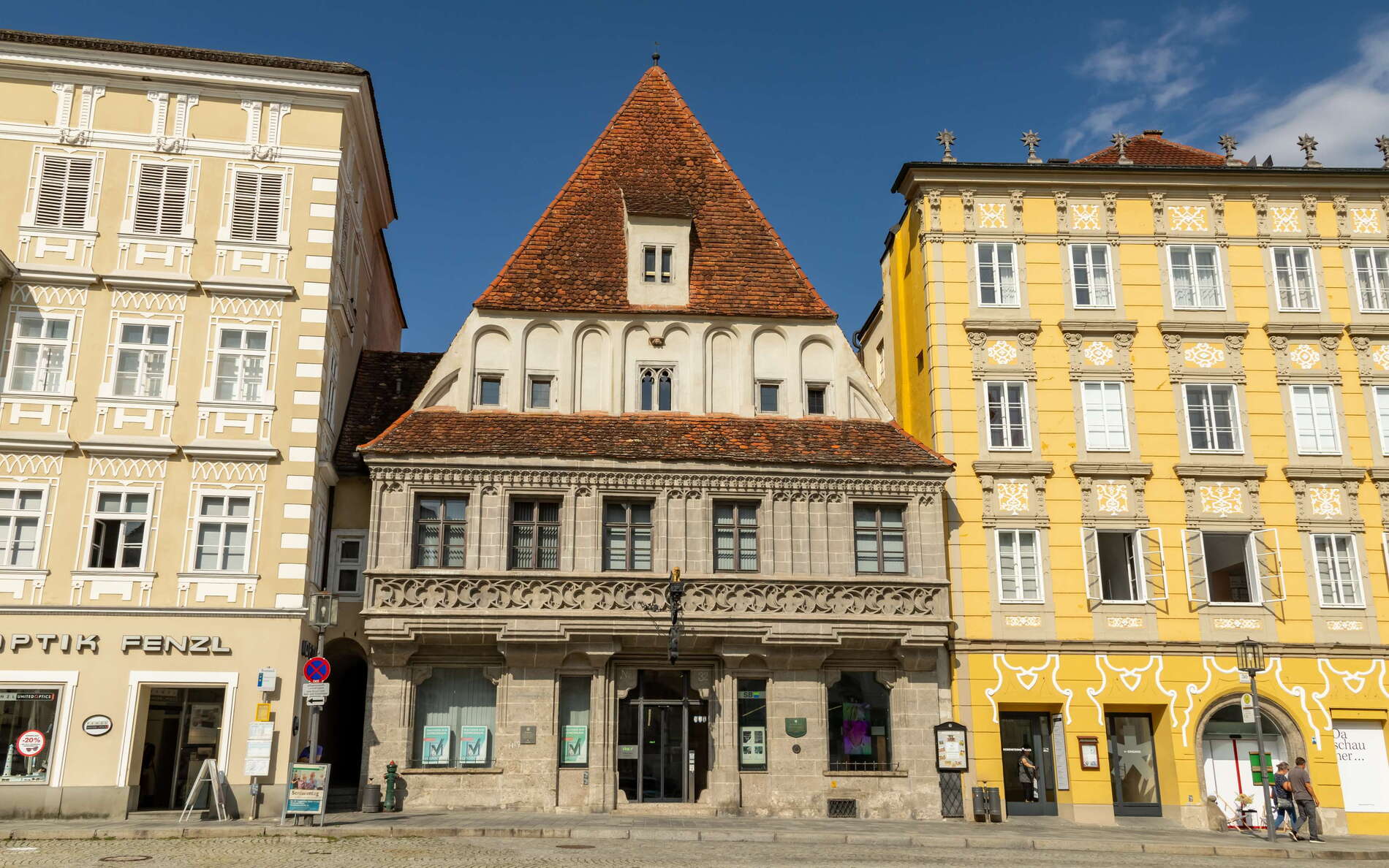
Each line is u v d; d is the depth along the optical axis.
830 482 28.86
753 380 30.45
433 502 27.78
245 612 25.58
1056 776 28.55
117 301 27.09
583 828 22.41
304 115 29.03
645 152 34.25
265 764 23.55
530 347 30.02
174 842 20.25
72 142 27.77
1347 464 31.02
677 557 27.81
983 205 32.50
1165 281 32.19
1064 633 29.27
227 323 27.41
